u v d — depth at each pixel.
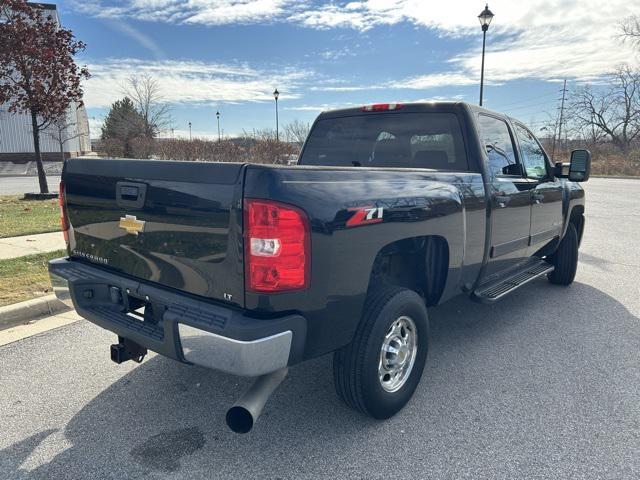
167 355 2.60
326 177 2.54
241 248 2.33
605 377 3.73
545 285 6.39
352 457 2.73
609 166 38.00
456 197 3.41
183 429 2.99
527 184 4.63
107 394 3.38
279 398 3.37
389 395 3.06
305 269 2.38
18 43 12.65
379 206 2.75
